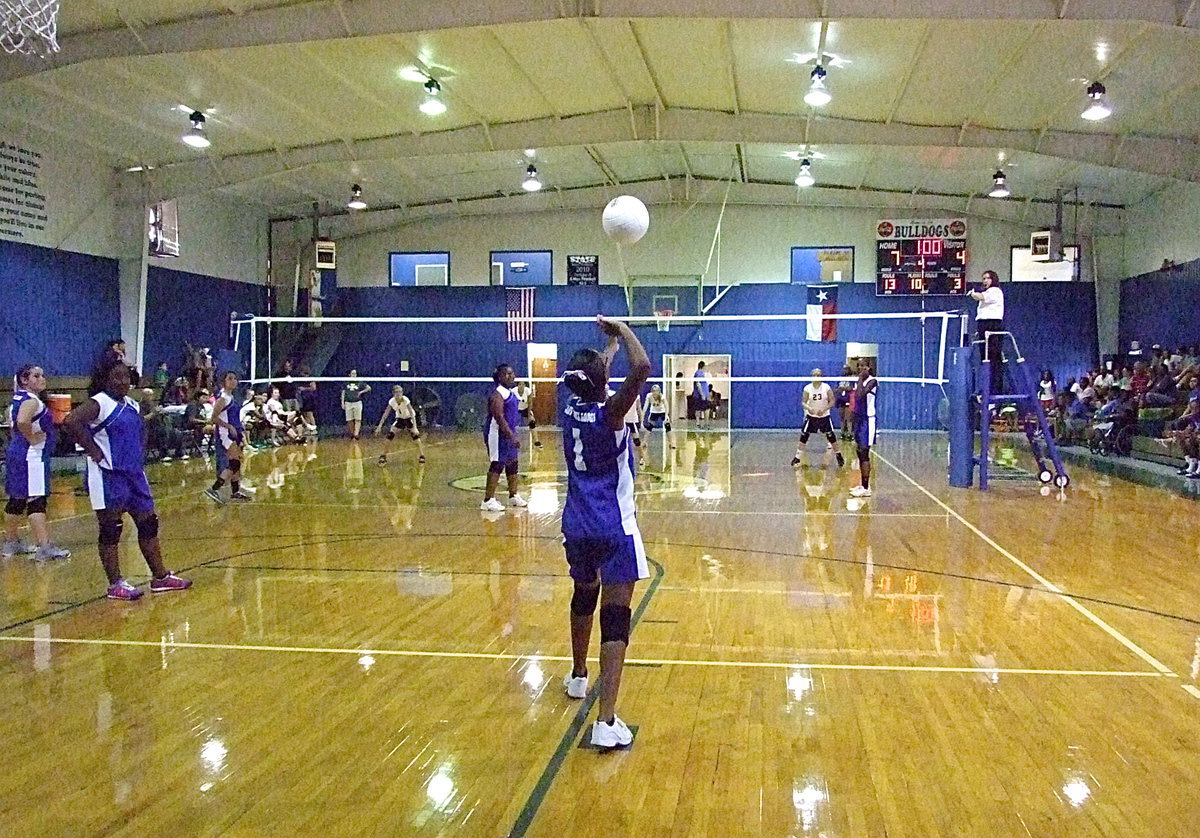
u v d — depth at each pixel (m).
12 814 3.37
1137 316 23.34
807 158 21.78
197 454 18.73
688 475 14.58
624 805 3.42
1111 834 3.20
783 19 11.73
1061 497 11.98
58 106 16.05
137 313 19.75
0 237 16.48
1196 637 5.65
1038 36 12.59
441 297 27.50
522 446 21.02
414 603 6.49
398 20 12.61
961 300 25.89
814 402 16.02
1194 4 10.66
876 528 9.54
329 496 12.14
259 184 23.02
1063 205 24.50
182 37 13.05
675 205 26.86
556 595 6.70
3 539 9.15
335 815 3.35
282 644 5.50
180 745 3.99
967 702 4.51
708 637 5.63
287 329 25.92
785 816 3.33
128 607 6.42
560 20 12.24
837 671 4.98
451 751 3.91
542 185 25.61
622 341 4.17
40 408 8.12
